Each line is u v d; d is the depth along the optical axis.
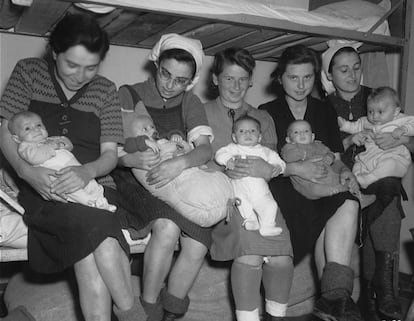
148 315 1.71
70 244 1.49
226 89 2.02
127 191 1.82
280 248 1.73
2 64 2.55
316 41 2.57
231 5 2.12
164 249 1.67
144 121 1.82
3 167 1.99
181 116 1.94
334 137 2.16
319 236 1.94
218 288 2.11
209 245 1.73
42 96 1.67
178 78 1.83
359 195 1.99
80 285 1.51
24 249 1.71
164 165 1.69
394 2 2.62
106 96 1.73
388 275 2.10
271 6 2.35
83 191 1.53
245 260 1.72
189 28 2.35
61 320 1.95
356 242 2.17
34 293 2.04
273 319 1.79
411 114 2.78
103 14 2.03
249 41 2.58
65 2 1.89
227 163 1.82
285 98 2.21
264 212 1.75
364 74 2.90
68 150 1.63
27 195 1.70
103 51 1.57
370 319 2.18
